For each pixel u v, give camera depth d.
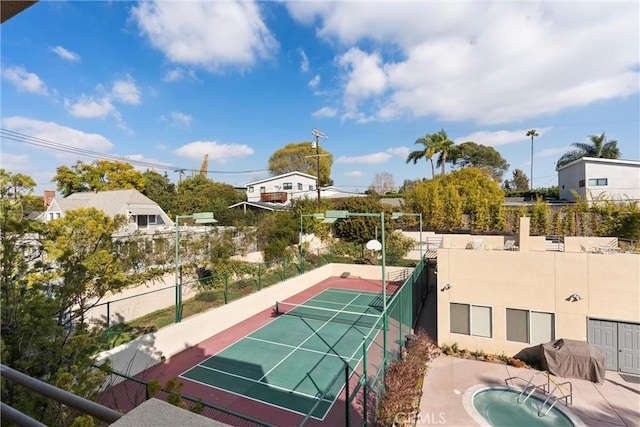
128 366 10.85
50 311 5.37
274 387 10.48
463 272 13.52
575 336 12.08
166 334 12.48
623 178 29.64
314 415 9.09
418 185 32.81
